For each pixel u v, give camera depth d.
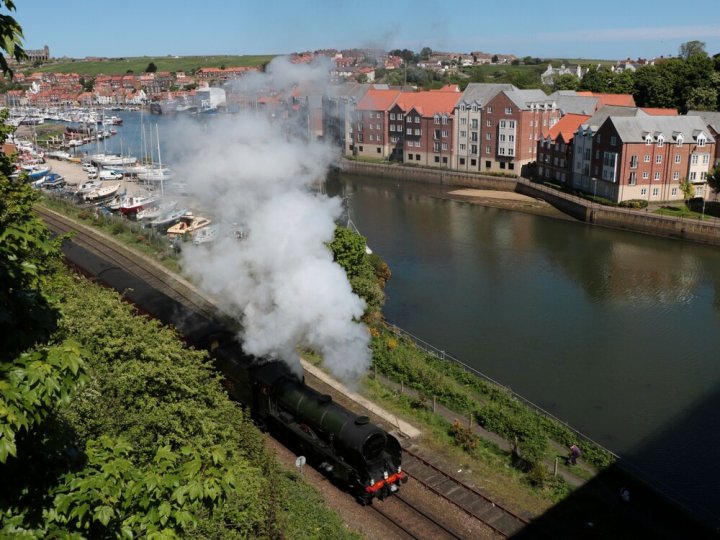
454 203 100.81
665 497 29.62
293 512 24.56
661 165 86.94
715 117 91.00
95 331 24.03
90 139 151.12
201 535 18.78
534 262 70.31
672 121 88.38
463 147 119.44
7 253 11.16
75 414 20.17
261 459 25.94
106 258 56.19
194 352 26.00
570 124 104.62
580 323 53.78
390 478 27.00
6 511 10.48
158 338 25.44
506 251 74.56
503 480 29.66
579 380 44.22
